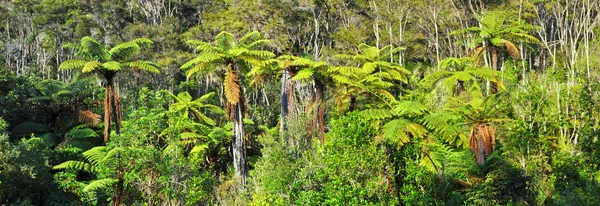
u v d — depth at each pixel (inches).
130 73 1503.4
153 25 1739.7
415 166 551.8
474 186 575.2
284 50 1514.5
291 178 620.7
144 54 1470.2
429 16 1362.0
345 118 559.5
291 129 735.7
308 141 730.8
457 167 606.5
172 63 1503.4
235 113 852.0
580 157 667.4
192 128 964.0
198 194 671.8
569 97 741.3
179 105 1046.4
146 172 645.9
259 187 665.0
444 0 1325.0
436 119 569.6
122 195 650.2
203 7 1964.8
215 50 868.0
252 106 1407.5
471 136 743.1
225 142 1040.8
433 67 1289.4
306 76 743.7
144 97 804.6
